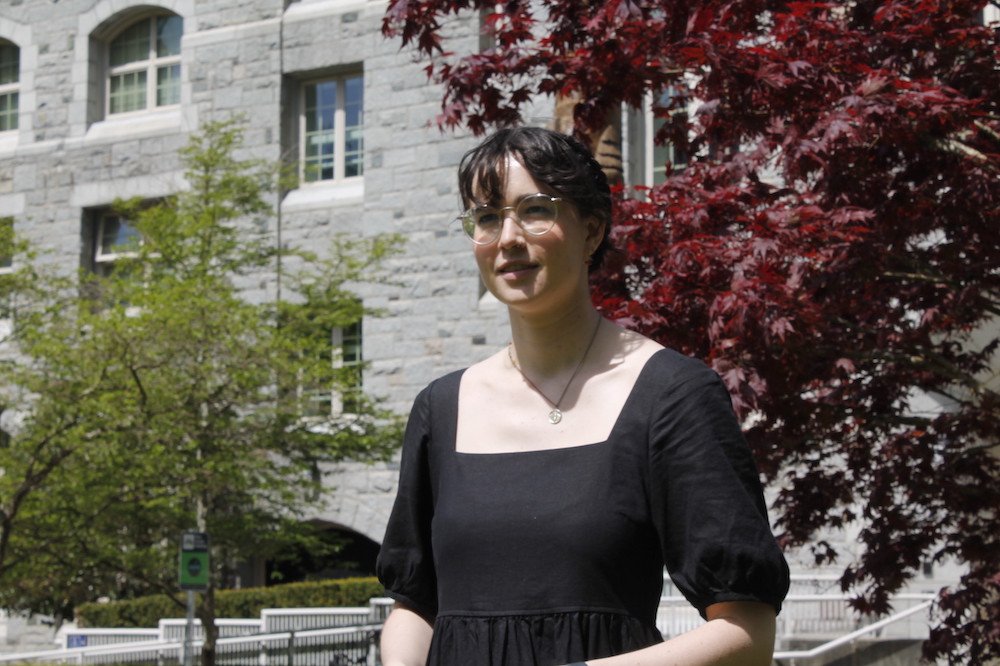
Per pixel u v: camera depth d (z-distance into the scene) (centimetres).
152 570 1458
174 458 1418
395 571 234
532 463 213
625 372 217
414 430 236
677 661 192
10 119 2425
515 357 229
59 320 1519
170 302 1474
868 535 775
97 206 2291
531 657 201
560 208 223
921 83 628
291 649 1475
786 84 632
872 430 783
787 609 1384
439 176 2023
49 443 1396
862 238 633
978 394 701
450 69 778
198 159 1748
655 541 211
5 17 2397
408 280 2020
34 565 1413
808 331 648
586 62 724
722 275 639
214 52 2212
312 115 2183
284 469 1567
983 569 732
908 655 1203
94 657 1598
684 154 805
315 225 2105
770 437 705
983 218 666
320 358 1684
